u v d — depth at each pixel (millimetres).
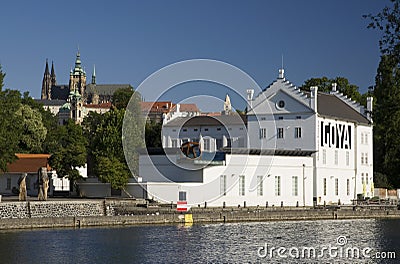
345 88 156500
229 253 61625
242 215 92062
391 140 119812
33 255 59281
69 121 167500
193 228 81500
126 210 88875
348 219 101125
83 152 107812
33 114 142750
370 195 132125
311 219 98875
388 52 43562
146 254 60375
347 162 127000
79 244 65812
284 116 120625
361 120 131875
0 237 70000
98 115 182875
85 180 106500
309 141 118562
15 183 115688
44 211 82188
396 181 125938
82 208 85938
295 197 111938
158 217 85500
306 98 119062
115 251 61781
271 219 94938
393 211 106062
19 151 138750
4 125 95938
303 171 113625
